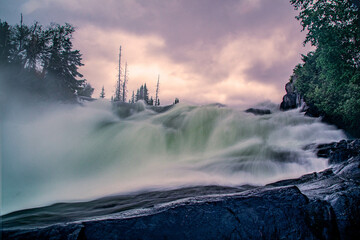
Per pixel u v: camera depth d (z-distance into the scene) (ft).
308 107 70.03
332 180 15.21
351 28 47.42
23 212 14.66
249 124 49.57
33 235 8.32
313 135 52.49
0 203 19.22
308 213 9.98
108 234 8.32
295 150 33.04
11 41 72.69
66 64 86.12
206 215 9.27
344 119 58.70
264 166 28.04
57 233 8.34
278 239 9.12
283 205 10.02
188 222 8.96
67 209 14.93
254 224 9.27
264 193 10.80
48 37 77.61
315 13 49.96
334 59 50.31
